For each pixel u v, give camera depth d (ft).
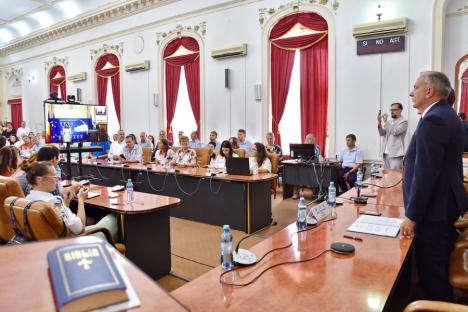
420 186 5.59
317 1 20.98
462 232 7.63
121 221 9.11
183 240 13.08
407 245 5.54
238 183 14.01
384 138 18.45
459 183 5.85
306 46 21.83
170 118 29.04
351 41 20.03
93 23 33.09
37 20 37.11
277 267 4.73
